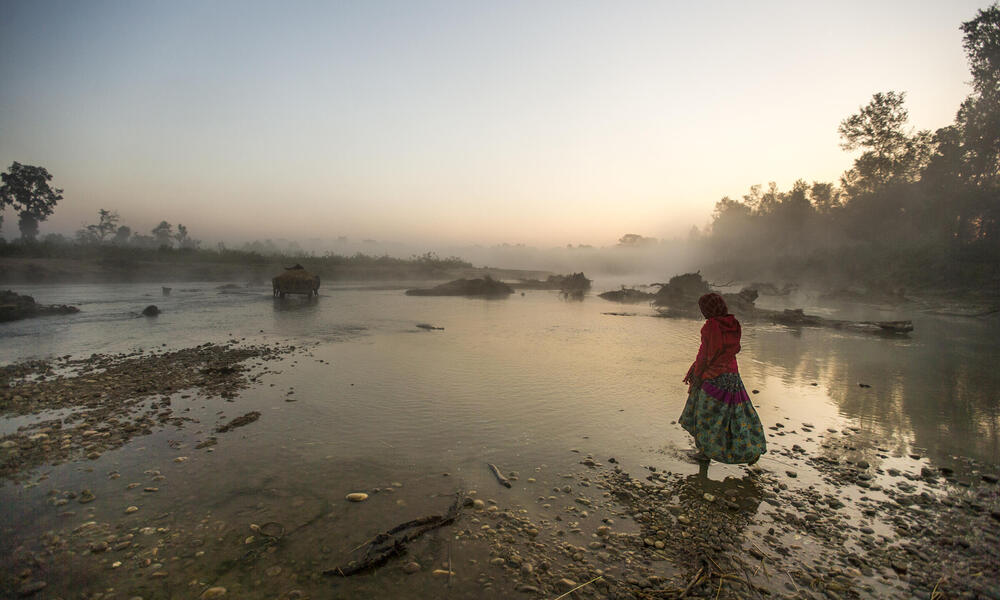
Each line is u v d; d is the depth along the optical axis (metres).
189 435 5.07
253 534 3.28
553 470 4.41
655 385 7.46
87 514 3.50
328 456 4.59
